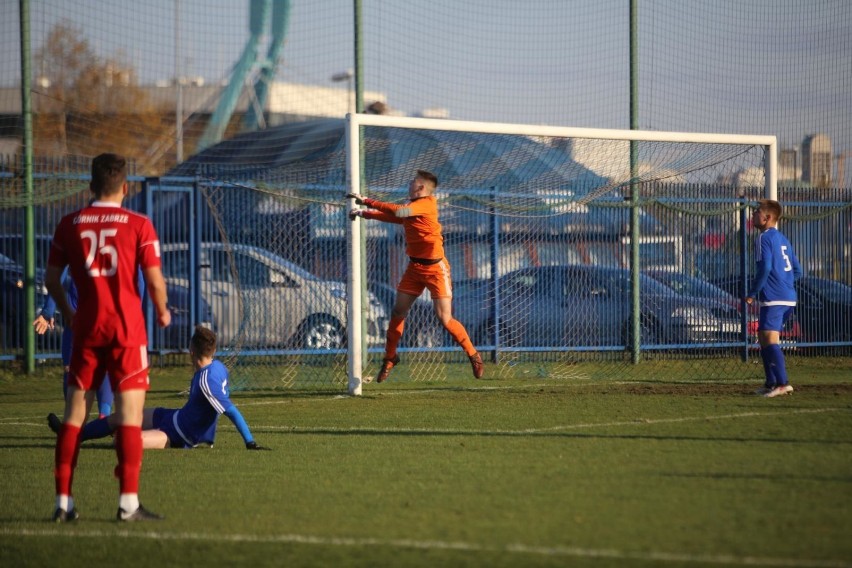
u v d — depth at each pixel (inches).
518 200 2087.8
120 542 738.2
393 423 1344.7
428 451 1109.7
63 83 3713.1
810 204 2343.8
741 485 885.2
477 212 2110.0
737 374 1988.2
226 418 1427.2
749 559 647.8
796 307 2305.6
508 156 1994.3
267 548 709.9
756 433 1183.6
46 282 830.5
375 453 1107.3
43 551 719.1
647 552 671.1
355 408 1519.4
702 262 2207.2
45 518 828.6
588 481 917.2
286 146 2239.2
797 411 1382.9
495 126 1769.2
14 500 909.2
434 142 1971.0
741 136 1910.7
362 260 1973.4
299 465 1044.5
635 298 2170.3
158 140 3511.3
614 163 2003.0
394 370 2022.6
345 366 1961.1
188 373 2153.1
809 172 2383.1
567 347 2153.1
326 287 1979.6
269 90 3147.1
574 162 2004.2
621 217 2172.7
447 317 1604.3
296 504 854.5
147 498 898.7
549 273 2155.5
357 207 1743.4
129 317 805.9
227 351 1961.1
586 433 1210.0
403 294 1611.7
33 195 2065.7
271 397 1695.4
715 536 709.9
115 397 808.9
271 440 1221.1
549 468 986.7
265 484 947.3
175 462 1077.8
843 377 1918.1
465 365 2065.7
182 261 2127.2
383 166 2001.7
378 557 676.7
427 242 1583.4
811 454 1035.9
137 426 811.4
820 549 670.5
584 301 2164.1
